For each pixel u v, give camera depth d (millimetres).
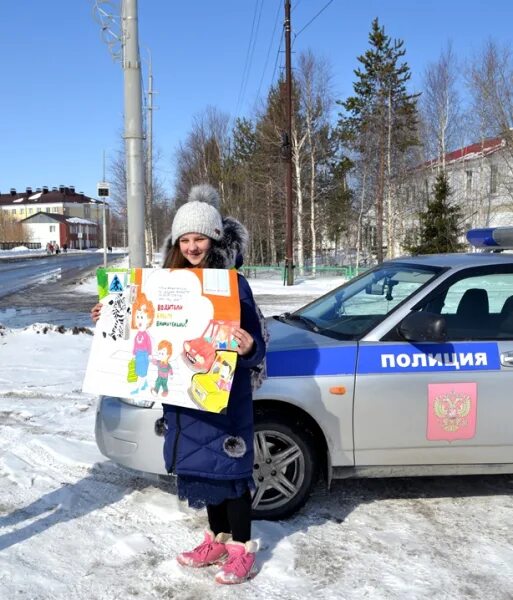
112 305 2742
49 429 5125
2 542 3209
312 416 3387
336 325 3906
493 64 29875
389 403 3432
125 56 8320
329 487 3482
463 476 4176
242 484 2750
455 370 3480
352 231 47094
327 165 38812
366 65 38906
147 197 32062
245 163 41250
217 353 2580
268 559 3043
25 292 21391
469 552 3148
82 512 3576
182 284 2664
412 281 3922
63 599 2705
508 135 29438
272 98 35188
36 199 135250
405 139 35125
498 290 3750
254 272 31703
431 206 27203
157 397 2639
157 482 4004
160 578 2883
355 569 2977
